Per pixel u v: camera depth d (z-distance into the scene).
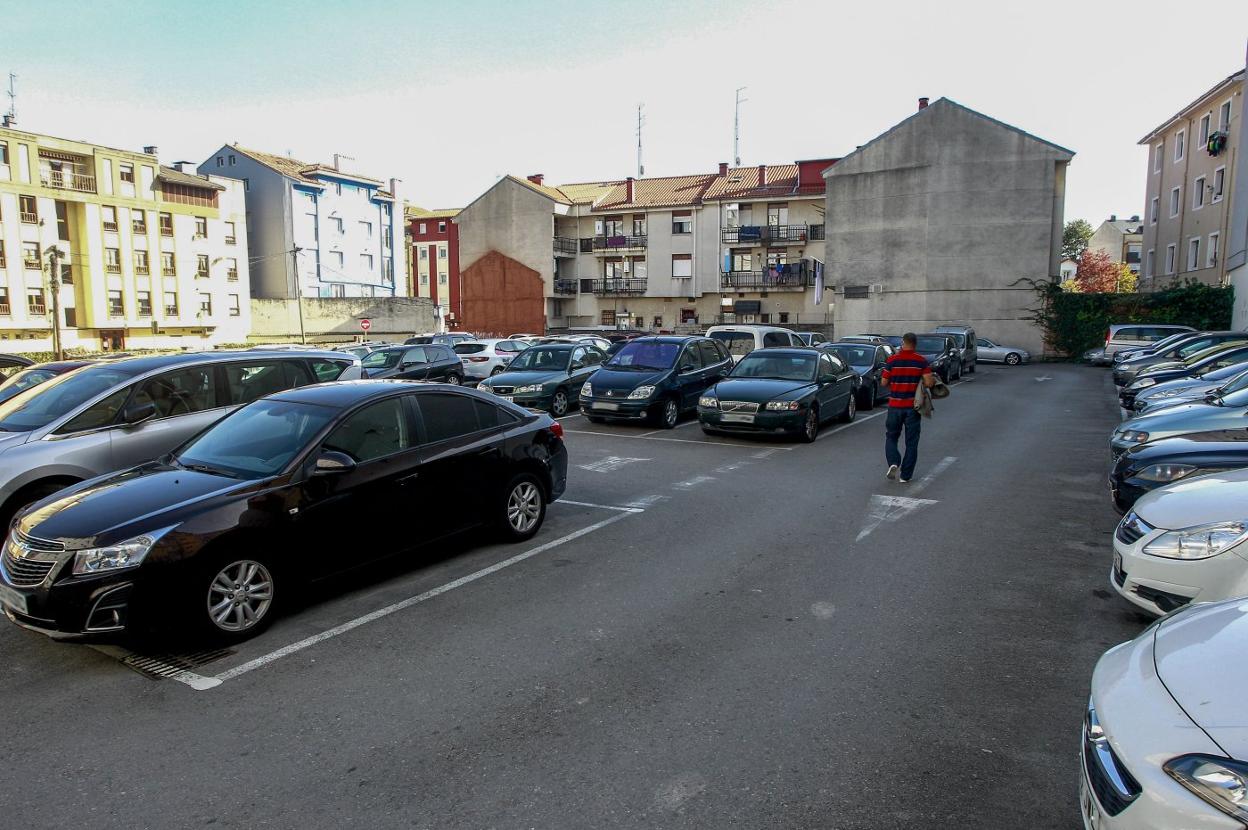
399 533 5.87
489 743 3.73
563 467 7.54
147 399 7.38
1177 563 4.43
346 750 3.69
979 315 40.94
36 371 10.20
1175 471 6.11
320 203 62.38
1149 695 2.59
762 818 3.15
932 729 3.82
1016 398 20.11
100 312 47.81
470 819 3.16
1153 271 47.72
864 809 3.21
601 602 5.57
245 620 4.97
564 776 3.45
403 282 71.62
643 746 3.69
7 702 4.24
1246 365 11.91
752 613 5.34
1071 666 4.51
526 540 7.09
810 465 10.73
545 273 55.28
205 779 3.48
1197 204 40.91
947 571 6.20
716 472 10.26
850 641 4.87
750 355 14.19
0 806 3.30
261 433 5.71
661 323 54.97
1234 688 2.47
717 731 3.81
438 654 4.73
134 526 4.59
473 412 6.72
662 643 4.86
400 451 5.98
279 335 56.84
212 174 59.38
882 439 13.04
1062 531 7.34
